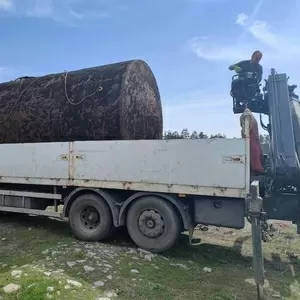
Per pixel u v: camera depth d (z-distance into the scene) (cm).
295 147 631
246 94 695
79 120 711
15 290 408
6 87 831
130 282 451
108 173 621
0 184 797
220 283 479
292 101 672
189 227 570
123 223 622
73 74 768
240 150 520
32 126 759
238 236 771
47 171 694
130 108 713
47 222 827
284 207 633
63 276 454
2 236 677
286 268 573
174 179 563
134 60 744
